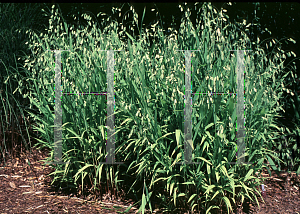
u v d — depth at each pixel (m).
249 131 2.37
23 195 2.72
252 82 2.40
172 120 2.50
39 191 2.80
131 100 2.41
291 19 4.20
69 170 2.72
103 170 2.82
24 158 3.39
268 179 3.11
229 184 2.29
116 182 2.59
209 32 2.51
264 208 2.59
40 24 3.86
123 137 2.69
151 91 2.31
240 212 2.50
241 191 2.43
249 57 2.65
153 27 2.73
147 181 2.74
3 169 3.17
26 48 3.43
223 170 2.16
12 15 3.52
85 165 2.62
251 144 2.42
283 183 3.04
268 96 2.63
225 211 2.50
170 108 2.52
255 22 4.05
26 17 3.67
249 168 2.45
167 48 2.60
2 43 3.27
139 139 2.30
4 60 3.23
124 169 2.87
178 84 2.30
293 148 3.15
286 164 3.22
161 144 2.32
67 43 2.82
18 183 2.94
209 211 2.47
